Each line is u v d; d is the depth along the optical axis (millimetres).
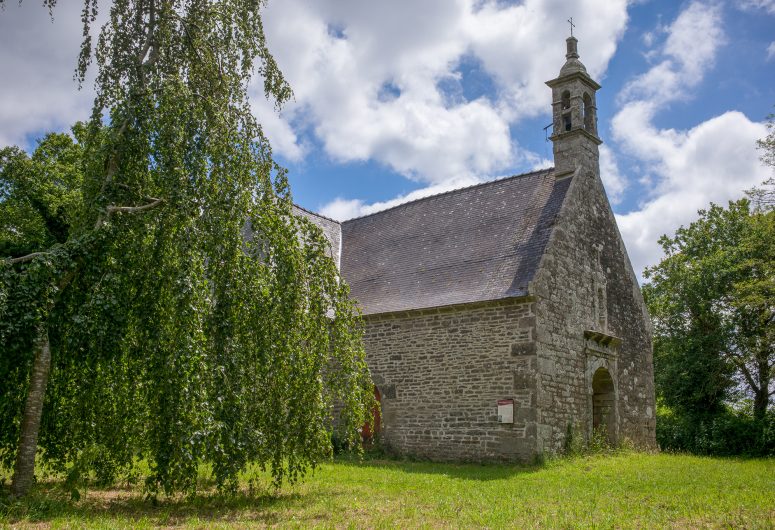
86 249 8312
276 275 9352
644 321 20453
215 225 8797
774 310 23484
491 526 7285
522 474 12633
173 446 7812
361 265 19828
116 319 8266
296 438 9266
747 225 25938
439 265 17594
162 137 8953
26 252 14203
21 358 7938
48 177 16344
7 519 6949
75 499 8547
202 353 8078
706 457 19141
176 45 9961
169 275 8367
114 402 8898
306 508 8516
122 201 8977
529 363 14617
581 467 13875
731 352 24531
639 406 19266
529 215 17266
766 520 7746
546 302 15273
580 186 17797
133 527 6875
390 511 8281
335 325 10391
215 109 9531
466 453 15117
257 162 9930
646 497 9672
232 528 7020
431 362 16094
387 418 16531
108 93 9336
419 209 20516
